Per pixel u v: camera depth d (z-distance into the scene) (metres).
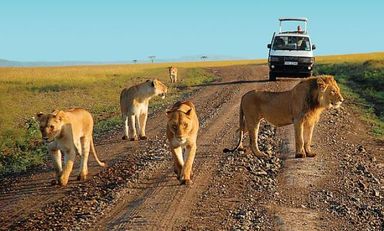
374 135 15.45
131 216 8.08
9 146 15.63
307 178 10.16
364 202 8.92
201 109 20.61
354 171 10.75
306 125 11.66
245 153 12.16
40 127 9.69
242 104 12.05
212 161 11.48
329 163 11.34
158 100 25.95
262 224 7.71
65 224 7.91
